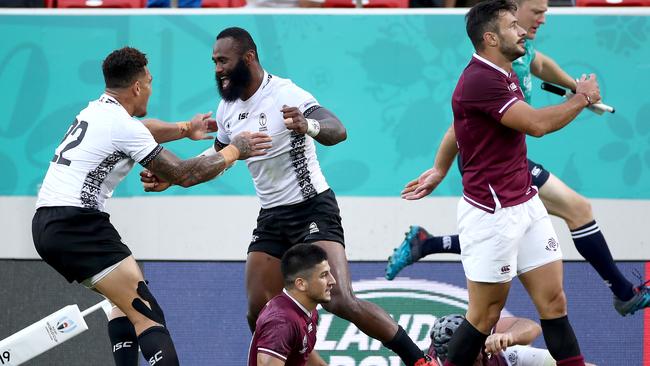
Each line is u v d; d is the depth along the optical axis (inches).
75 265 679.1
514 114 630.5
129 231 891.4
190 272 887.1
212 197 890.7
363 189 887.7
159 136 775.7
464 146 664.4
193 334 882.8
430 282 874.1
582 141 888.3
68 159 683.4
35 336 785.6
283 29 893.8
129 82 689.6
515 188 657.6
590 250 762.8
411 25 888.9
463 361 683.4
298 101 733.3
